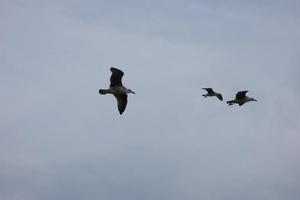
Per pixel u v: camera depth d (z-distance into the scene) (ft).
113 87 129.59
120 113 130.00
